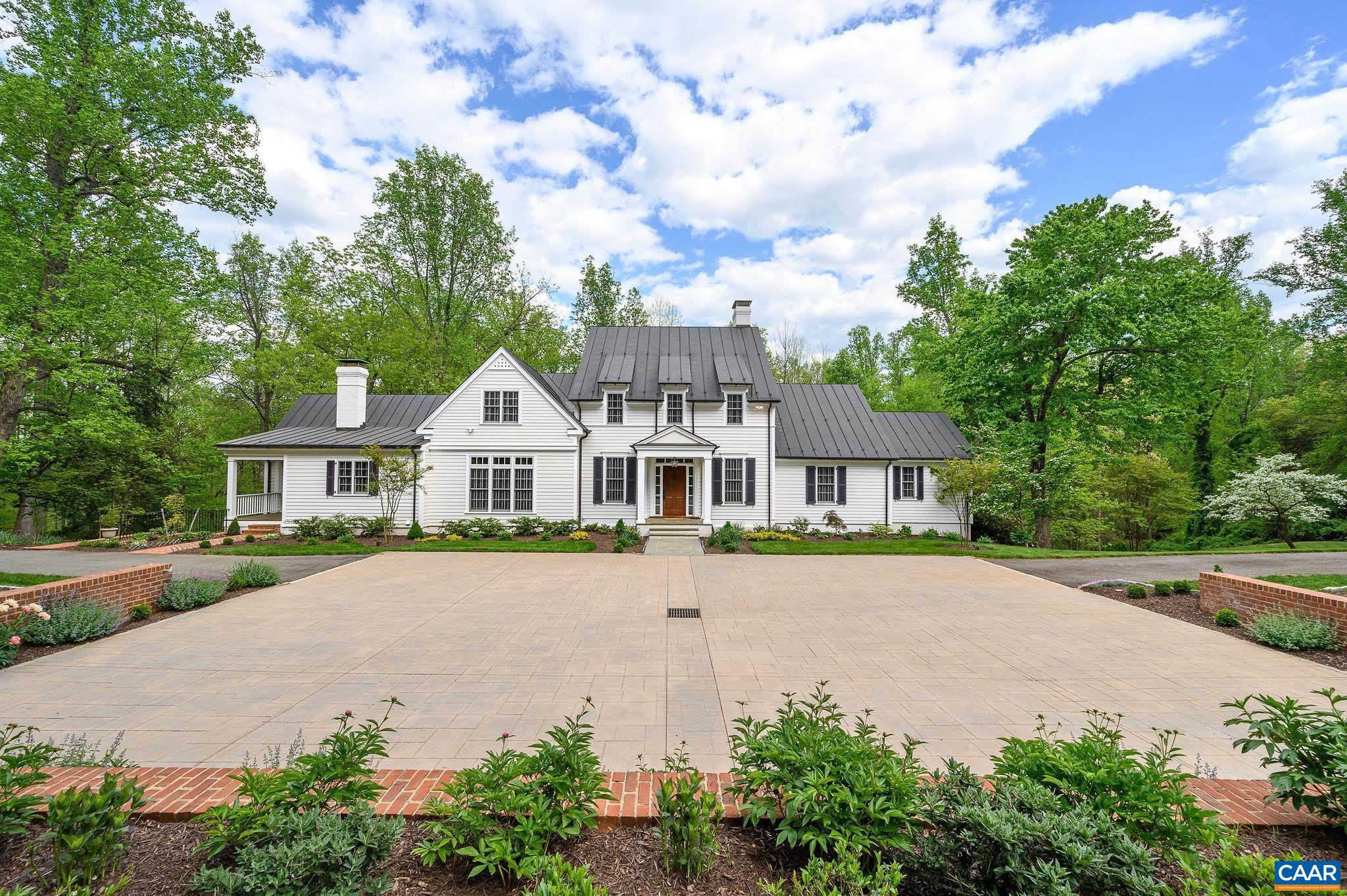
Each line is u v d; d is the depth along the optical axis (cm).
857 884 282
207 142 1944
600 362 2484
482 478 2236
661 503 2369
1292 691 670
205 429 2811
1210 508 1970
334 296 3241
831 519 2311
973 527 2403
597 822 348
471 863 329
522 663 766
